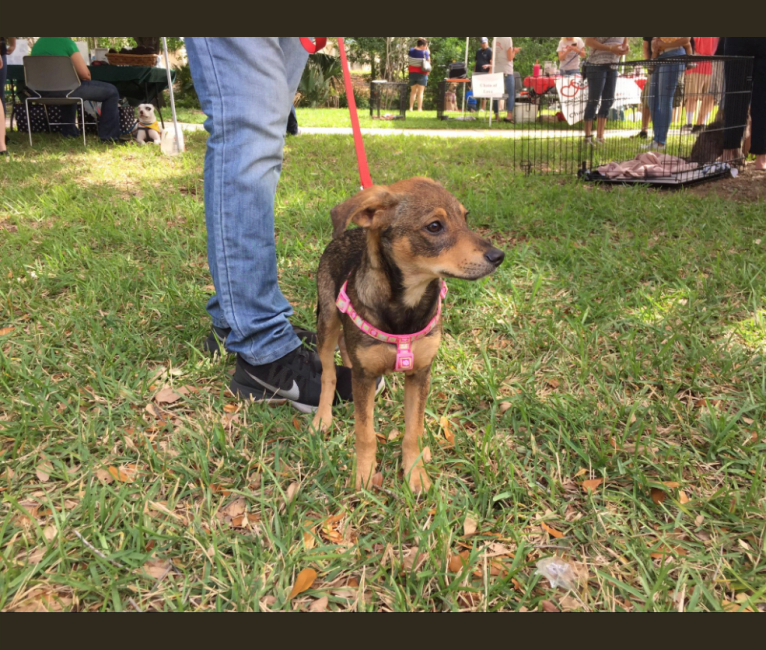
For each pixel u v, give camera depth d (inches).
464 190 276.8
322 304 123.7
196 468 107.3
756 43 299.7
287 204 247.1
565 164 340.2
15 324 149.3
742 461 106.0
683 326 150.3
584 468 108.0
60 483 101.3
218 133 110.7
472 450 113.7
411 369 100.2
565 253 191.2
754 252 190.4
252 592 82.6
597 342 146.6
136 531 89.0
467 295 165.5
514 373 136.6
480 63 807.1
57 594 81.4
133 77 478.6
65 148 394.0
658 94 356.8
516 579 85.6
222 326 137.4
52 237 202.1
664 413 119.9
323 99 1063.0
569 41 490.6
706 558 87.7
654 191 271.4
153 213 231.9
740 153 327.0
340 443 114.4
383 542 92.4
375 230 99.2
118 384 126.2
